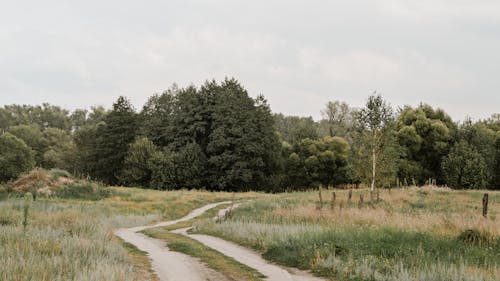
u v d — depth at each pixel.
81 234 17.31
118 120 84.81
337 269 12.43
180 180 70.69
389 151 36.28
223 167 70.69
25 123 147.88
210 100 79.12
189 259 15.14
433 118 68.81
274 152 76.19
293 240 16.36
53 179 45.31
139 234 23.36
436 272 11.22
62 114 174.75
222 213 37.94
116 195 46.41
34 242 14.65
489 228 16.39
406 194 41.00
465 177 59.16
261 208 34.47
